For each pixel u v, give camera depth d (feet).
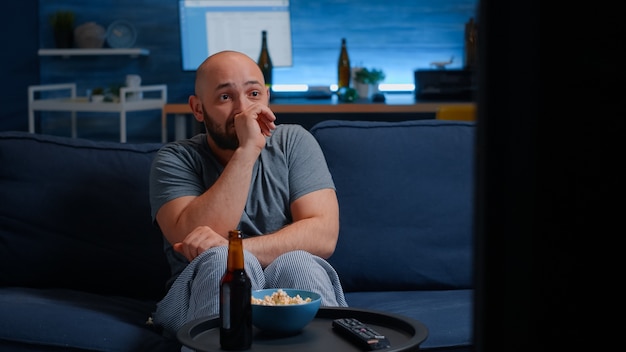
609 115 1.11
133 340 5.83
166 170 6.98
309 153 7.16
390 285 7.45
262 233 6.95
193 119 15.80
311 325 4.92
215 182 6.80
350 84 18.04
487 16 1.10
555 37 1.10
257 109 6.92
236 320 4.33
